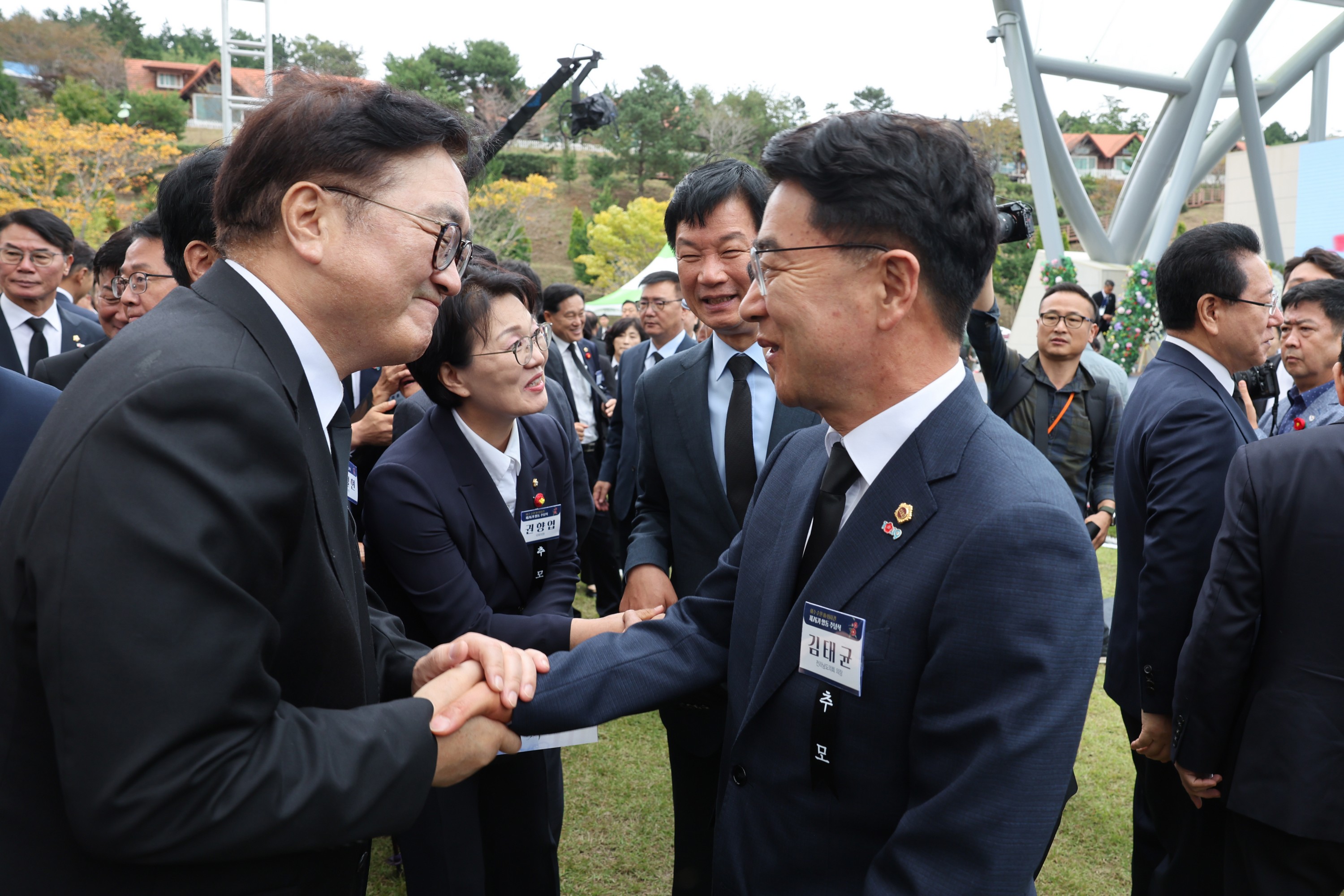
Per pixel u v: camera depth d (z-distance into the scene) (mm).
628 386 4348
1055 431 3434
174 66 60500
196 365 776
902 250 913
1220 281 2027
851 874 989
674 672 1281
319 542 883
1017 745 846
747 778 1098
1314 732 1590
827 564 1007
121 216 28531
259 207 897
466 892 1770
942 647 895
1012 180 37156
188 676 715
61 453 749
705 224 1802
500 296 1757
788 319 963
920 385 989
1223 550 1708
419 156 933
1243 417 2092
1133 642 2199
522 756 1844
